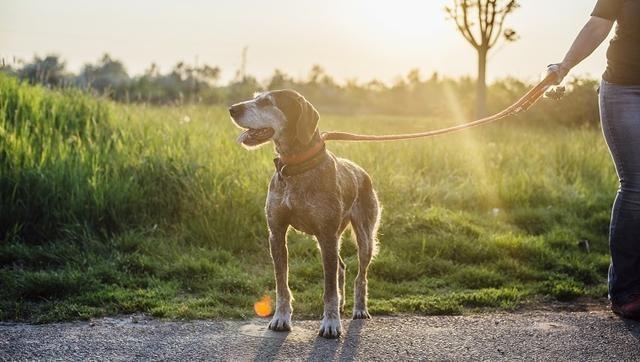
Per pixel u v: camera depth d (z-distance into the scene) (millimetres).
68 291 5398
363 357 4039
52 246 6332
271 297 5535
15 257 6125
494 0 22844
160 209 7297
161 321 4820
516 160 11094
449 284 6141
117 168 7797
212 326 4680
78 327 4629
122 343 4254
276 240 4637
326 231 4531
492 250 6844
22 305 5078
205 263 6102
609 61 4809
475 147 11820
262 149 9336
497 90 27844
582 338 4449
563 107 22203
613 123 4809
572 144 12469
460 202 8789
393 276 6254
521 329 4648
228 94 29844
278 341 4340
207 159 8391
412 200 8453
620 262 4930
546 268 6652
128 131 9398
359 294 5047
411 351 4160
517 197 8961
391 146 10688
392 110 58156
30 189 6941
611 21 4656
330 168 4582
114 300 5250
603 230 8055
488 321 4867
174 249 6508
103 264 6043
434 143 11562
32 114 8977
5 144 7508
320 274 6133
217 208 7133
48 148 7707
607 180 10250
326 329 4418
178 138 9328
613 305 5027
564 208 8773
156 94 21016
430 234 7270
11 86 9805
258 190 7633
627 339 4441
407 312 5219
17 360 3910
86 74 15406
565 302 5699
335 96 60500
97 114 10062
